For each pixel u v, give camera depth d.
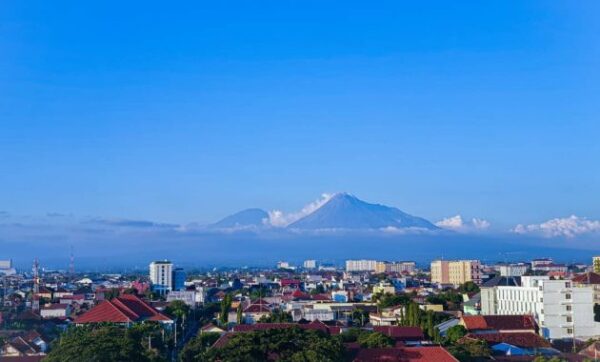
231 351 111.81
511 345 155.75
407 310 190.75
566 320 192.25
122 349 121.62
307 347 111.69
